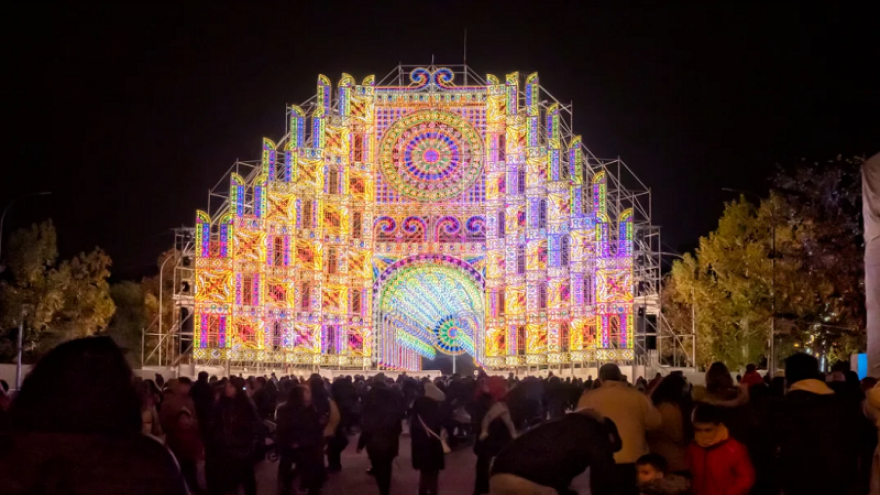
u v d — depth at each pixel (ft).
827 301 197.57
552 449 33.19
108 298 260.62
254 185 226.79
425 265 237.86
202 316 217.15
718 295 226.58
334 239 233.14
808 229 200.34
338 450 95.14
